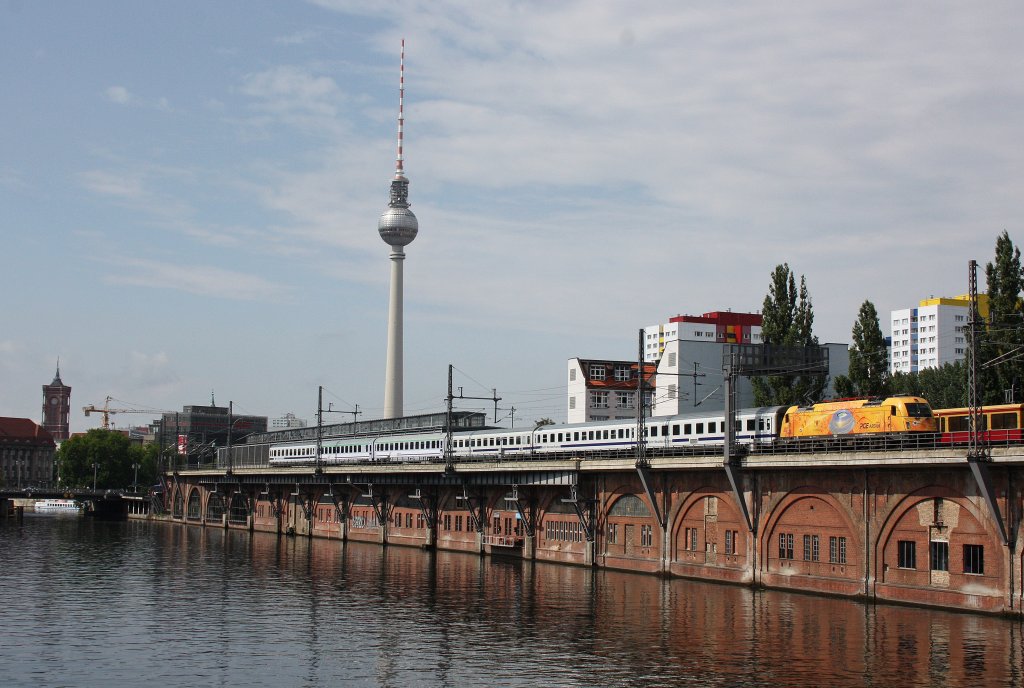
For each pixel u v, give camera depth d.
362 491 179.88
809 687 64.06
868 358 124.56
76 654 77.25
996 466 79.56
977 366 81.00
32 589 113.12
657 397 165.12
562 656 74.31
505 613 92.81
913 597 87.06
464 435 160.88
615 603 96.44
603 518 125.31
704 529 110.12
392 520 173.75
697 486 110.56
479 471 140.00
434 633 84.12
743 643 76.38
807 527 97.69
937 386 174.75
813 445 98.94
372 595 106.12
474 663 72.81
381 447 184.88
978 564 82.25
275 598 104.94
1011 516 79.38
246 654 76.88
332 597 105.06
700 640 78.12
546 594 103.56
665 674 68.25
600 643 78.31
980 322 81.81
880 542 90.19
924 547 86.56
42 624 89.94
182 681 68.88
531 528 138.38
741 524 105.19
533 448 143.12
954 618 81.44
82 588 113.88
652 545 117.44
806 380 130.38
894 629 78.50
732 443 103.81
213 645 80.31
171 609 98.12
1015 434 83.44
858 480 92.12
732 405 104.88
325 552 157.75
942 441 89.50
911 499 87.62
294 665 73.12
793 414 104.62
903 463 85.31
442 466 145.75
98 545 174.50
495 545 145.12
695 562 111.06
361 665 72.81
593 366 179.75
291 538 193.12
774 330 132.12
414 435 174.12
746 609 90.06
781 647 74.56
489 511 148.62
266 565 137.88
